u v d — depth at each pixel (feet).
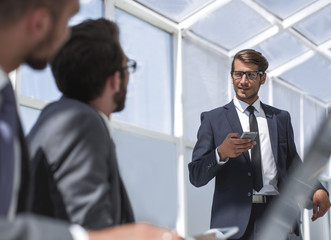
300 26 26.43
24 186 2.65
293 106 29.99
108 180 3.68
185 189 21.57
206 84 24.22
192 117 23.21
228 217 9.91
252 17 24.44
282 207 1.90
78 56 4.04
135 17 21.17
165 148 21.24
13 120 2.30
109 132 3.83
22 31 2.35
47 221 1.62
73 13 2.62
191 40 23.86
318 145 1.85
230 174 10.23
